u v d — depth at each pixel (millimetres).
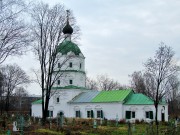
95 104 74188
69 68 78688
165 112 69938
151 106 68750
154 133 39375
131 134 39250
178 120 68625
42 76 52594
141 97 72188
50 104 80188
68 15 53156
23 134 33531
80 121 57500
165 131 39969
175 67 63906
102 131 41188
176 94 123000
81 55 80688
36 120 58125
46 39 51531
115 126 51188
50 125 43125
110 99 72875
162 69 60562
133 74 115625
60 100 79062
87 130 41500
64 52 69938
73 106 77250
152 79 80500
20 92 137125
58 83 79500
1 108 92625
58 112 78812
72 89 78188
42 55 52000
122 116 70562
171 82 98188
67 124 50812
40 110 81375
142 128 48656
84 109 75625
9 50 27734
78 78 79625
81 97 78125
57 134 35375
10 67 93125
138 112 69812
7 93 91750
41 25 50906
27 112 98750
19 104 129750
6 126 40625
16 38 28562
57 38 52062
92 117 74000
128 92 74125
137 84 112375
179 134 36875
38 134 34156
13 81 93000
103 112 72812
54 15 51344
